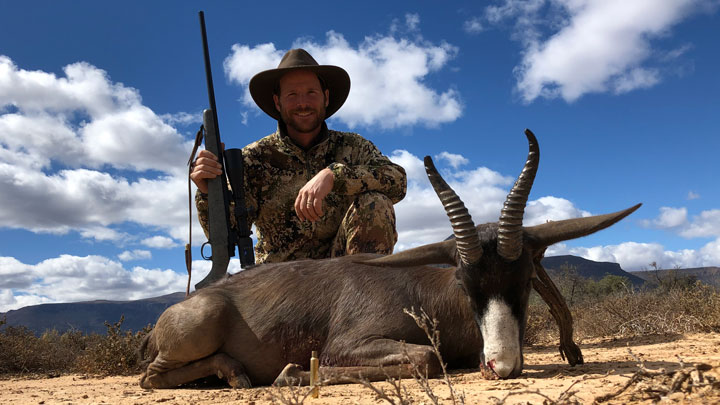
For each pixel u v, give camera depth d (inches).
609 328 95.8
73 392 57.7
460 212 46.6
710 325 84.4
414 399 36.9
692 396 27.4
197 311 54.0
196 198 70.1
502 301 45.3
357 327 52.6
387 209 69.3
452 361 53.6
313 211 63.5
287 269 57.6
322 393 42.8
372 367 49.5
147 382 55.9
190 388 55.0
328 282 55.5
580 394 34.1
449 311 52.3
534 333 91.0
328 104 80.0
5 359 101.0
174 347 53.9
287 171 75.1
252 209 68.0
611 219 45.2
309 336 53.8
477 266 46.0
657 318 92.7
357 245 68.5
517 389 37.9
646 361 51.6
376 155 77.0
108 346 85.0
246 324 54.7
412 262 50.3
